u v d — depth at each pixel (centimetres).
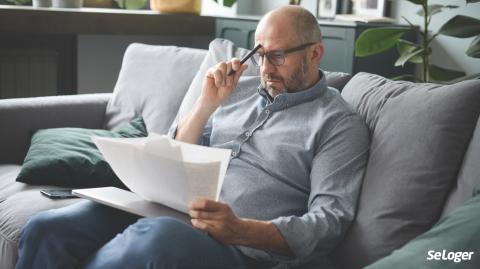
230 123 182
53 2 321
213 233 138
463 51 271
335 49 277
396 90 166
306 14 168
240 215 163
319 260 155
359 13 298
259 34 170
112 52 373
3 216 182
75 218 153
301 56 167
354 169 156
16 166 221
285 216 161
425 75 242
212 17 346
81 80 364
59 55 354
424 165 146
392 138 154
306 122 166
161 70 244
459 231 114
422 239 118
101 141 152
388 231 144
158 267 133
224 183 169
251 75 201
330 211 149
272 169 166
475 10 263
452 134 146
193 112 184
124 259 137
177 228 137
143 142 147
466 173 143
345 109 165
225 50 222
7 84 337
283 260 148
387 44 243
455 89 149
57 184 200
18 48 337
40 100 240
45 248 149
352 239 149
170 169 139
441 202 145
